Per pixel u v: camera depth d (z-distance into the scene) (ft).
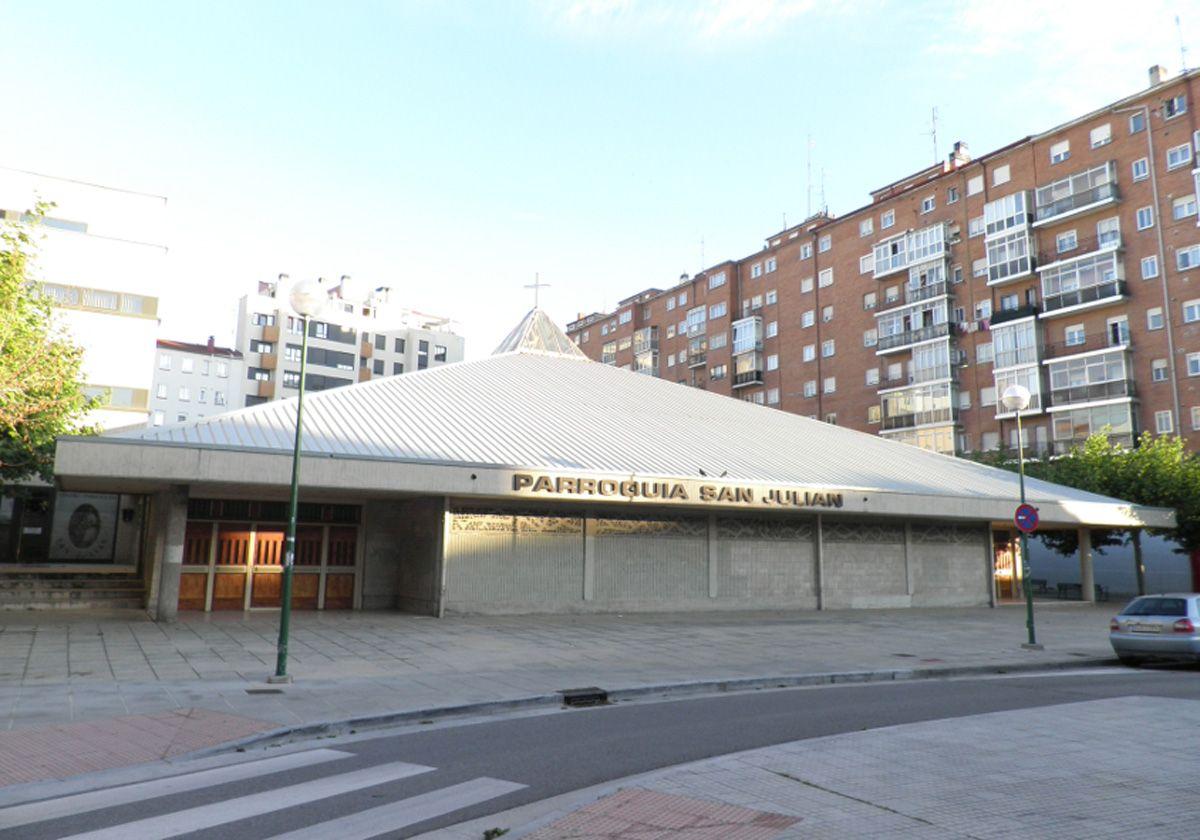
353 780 23.61
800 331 221.66
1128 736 28.99
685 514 79.61
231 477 57.26
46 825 19.53
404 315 333.42
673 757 26.43
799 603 84.28
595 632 61.41
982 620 79.71
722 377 243.60
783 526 84.58
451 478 63.46
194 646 49.78
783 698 39.17
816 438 100.73
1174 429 144.36
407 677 41.55
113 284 129.90
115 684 37.86
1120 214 156.76
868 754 25.94
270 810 20.72
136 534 98.02
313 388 284.20
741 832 18.37
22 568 78.79
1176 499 109.70
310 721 30.86
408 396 80.53
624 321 295.48
